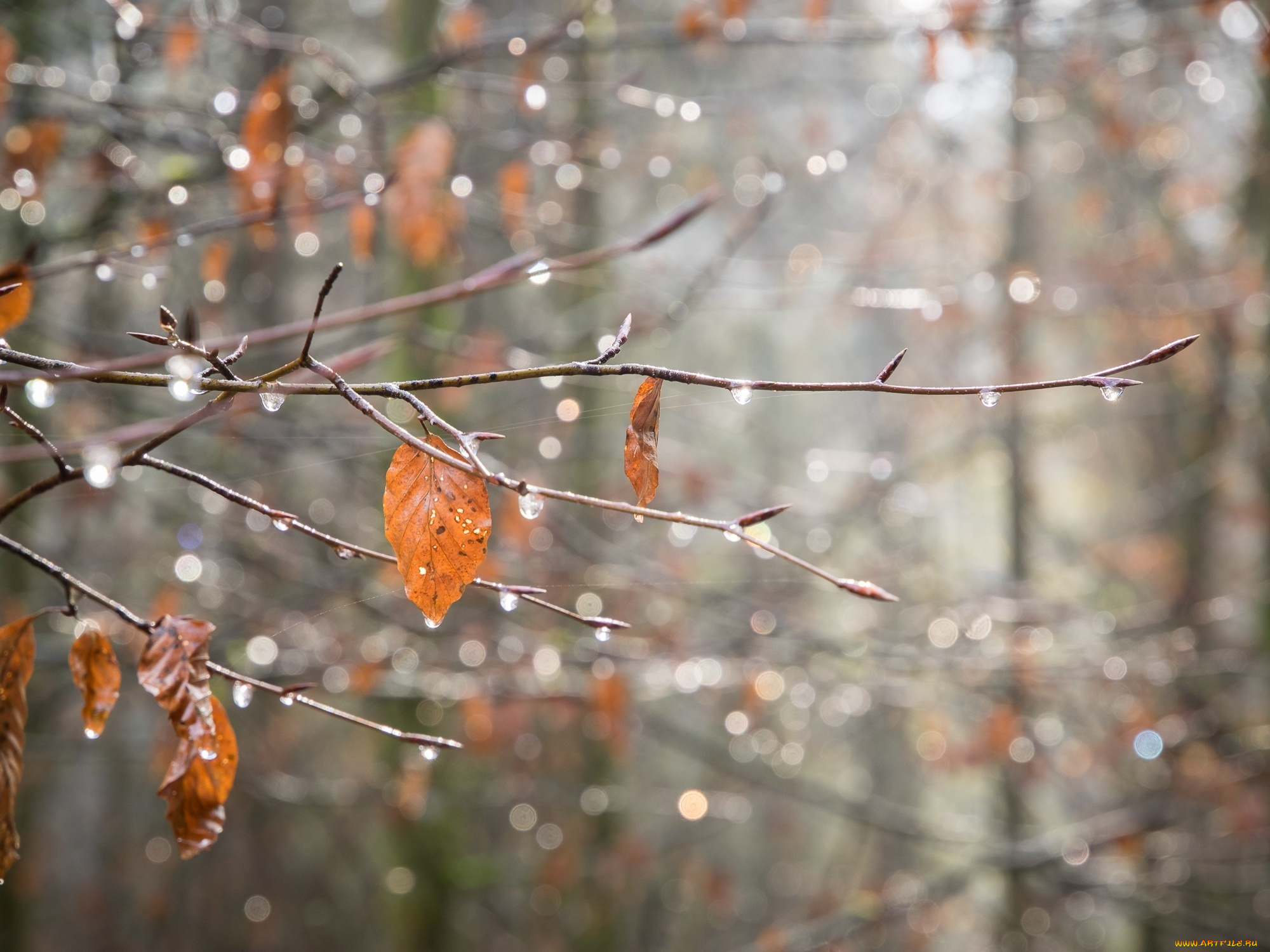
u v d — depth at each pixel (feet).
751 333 32.94
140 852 30.96
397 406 13.66
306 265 19.95
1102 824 17.42
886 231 19.52
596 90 10.88
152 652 3.83
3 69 8.30
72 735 18.35
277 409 3.69
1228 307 20.24
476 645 12.78
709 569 20.48
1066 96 14.55
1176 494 25.43
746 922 33.88
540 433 19.57
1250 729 18.28
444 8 15.11
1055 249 26.55
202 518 14.94
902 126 18.89
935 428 27.04
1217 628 23.25
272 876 30.66
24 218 9.67
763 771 23.41
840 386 3.30
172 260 12.23
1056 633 16.57
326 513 16.07
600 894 21.49
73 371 3.44
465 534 3.35
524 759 16.98
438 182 7.71
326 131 11.19
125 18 8.93
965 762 16.71
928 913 22.53
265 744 17.90
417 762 14.65
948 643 15.49
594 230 15.78
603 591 16.20
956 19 9.05
